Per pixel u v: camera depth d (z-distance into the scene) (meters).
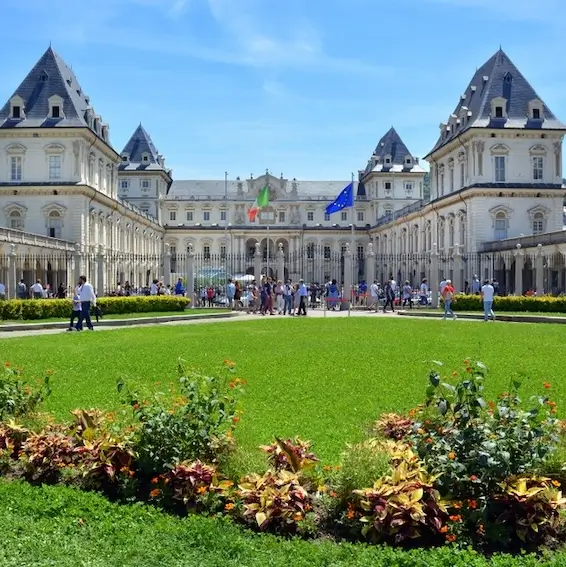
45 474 9.22
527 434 7.78
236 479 8.41
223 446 8.85
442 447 7.88
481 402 7.98
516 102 63.09
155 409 9.07
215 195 117.69
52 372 11.91
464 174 65.06
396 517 7.14
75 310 30.66
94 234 65.06
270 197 116.06
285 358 19.66
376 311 46.94
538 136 62.06
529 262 53.94
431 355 20.17
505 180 61.94
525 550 7.12
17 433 9.94
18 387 10.86
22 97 62.34
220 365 18.22
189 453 8.66
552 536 7.34
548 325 32.53
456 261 52.03
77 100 64.56
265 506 7.54
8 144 61.47
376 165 109.12
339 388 14.90
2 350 21.72
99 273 48.38
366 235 114.50
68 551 6.74
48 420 10.48
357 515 7.46
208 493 8.00
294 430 11.28
